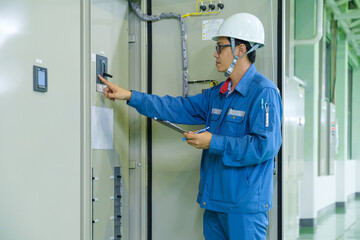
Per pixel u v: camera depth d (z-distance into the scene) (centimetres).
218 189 209
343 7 736
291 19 342
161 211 269
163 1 268
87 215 203
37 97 175
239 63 217
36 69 173
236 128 210
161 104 236
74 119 198
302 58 596
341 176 848
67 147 193
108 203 247
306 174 582
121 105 261
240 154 198
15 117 163
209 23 260
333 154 757
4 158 157
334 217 689
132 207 272
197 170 263
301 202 581
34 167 172
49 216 180
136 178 272
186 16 264
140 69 272
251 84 211
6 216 158
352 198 958
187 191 265
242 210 202
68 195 193
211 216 222
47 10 181
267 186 209
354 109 1049
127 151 269
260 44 221
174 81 268
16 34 164
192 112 240
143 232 269
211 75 260
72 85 197
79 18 203
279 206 242
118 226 258
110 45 250
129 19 274
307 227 577
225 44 216
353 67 1049
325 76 718
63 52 191
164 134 270
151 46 272
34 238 171
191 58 264
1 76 156
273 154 203
